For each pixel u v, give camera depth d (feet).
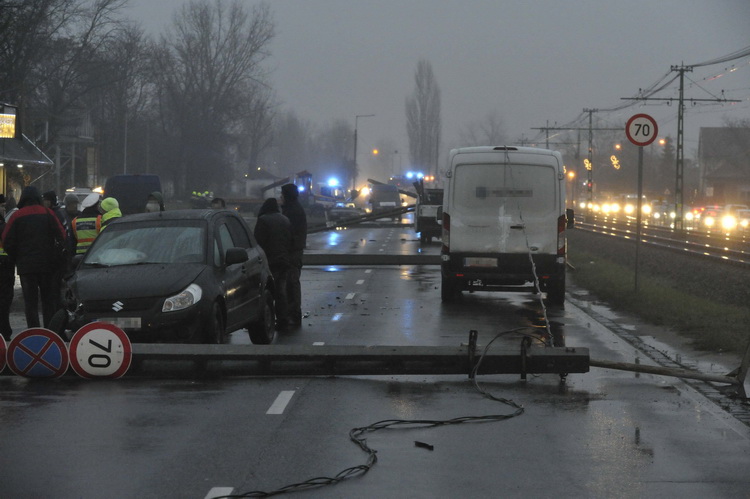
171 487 29.22
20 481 29.81
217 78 434.30
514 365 47.24
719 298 98.17
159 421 38.45
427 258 120.47
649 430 37.45
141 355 47.44
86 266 54.03
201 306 50.55
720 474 31.07
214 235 55.77
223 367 48.37
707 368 52.11
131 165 455.63
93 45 278.87
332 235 239.30
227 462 32.22
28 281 60.23
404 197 557.74
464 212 83.10
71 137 378.12
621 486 29.63
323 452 33.71
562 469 31.63
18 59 236.63
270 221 68.28
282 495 28.53
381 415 39.96
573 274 120.47
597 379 48.80
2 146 202.59
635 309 79.36
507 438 36.06
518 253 82.64
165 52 430.61
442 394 44.65
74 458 32.60
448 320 73.97
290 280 70.64
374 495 28.55
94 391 44.73
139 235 55.67
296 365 48.37
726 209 339.36
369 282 109.70
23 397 43.16
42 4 232.32
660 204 384.47
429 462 32.45
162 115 456.86
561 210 82.53
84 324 49.70
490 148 83.10
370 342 61.98
